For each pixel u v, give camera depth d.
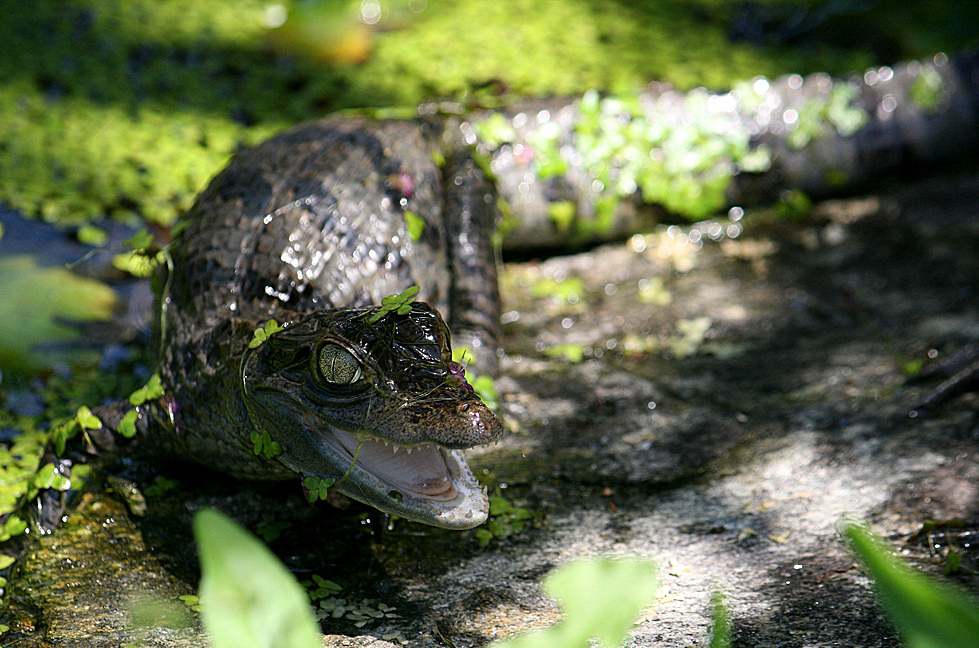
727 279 9.65
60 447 6.55
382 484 5.26
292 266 7.03
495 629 5.18
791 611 5.14
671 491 6.43
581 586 3.31
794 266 9.82
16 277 9.05
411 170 8.40
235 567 3.17
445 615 5.32
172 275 7.34
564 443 7.02
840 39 14.46
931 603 2.81
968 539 5.64
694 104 10.62
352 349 5.12
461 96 12.49
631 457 6.82
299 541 6.03
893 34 14.48
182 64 13.14
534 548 5.93
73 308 8.86
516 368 8.14
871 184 11.23
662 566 5.64
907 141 11.09
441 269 8.12
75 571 5.79
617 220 10.33
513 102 10.23
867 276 9.48
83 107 11.99
